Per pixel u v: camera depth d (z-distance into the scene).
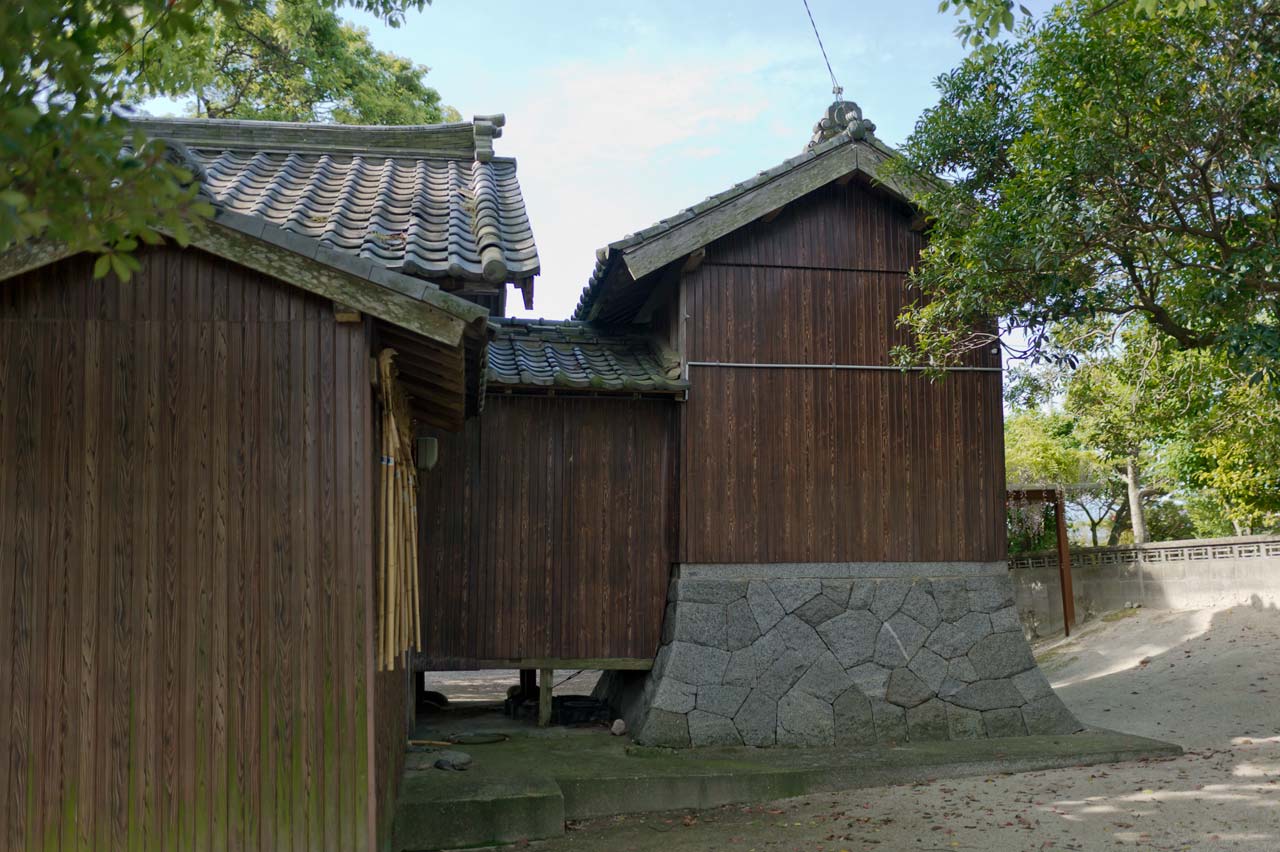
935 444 9.59
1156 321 8.16
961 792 7.53
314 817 4.58
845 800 7.52
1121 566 16.42
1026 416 21.33
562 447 9.23
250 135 7.72
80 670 4.56
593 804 7.37
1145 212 7.77
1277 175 7.04
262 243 4.59
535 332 10.23
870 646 9.19
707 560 9.07
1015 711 9.28
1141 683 11.81
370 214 6.11
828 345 9.48
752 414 9.28
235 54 16.83
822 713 8.92
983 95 9.22
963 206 8.58
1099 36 7.29
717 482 9.16
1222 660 12.05
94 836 4.48
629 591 9.19
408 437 6.89
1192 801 6.83
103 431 4.67
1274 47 6.91
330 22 16.89
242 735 4.59
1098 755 8.41
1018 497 15.95
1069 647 15.17
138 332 4.73
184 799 4.54
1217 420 12.48
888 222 9.73
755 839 6.50
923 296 9.68
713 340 9.27
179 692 4.59
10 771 4.48
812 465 9.33
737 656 8.96
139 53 4.39
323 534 4.71
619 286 9.48
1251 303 7.30
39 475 4.62
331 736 4.62
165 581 4.63
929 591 9.41
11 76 2.47
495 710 10.65
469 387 6.70
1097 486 20.22
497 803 6.62
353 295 4.65
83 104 2.73
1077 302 7.92
